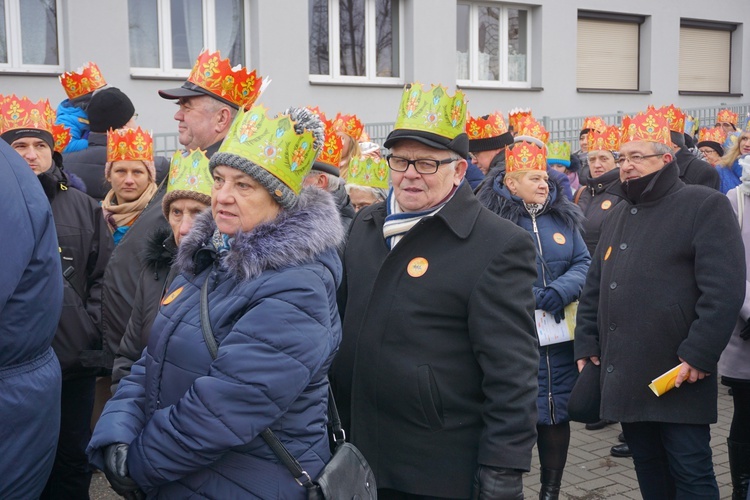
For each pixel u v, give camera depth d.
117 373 2.88
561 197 4.09
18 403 2.31
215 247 2.23
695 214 3.28
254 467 2.03
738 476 3.96
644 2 16.03
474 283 2.49
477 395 2.56
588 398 3.60
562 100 15.03
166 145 9.43
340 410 2.75
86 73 5.55
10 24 9.77
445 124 2.57
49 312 2.40
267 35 11.50
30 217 2.30
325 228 2.15
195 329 2.09
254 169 2.09
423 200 2.61
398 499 2.69
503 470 2.40
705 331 3.17
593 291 3.68
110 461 2.05
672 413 3.27
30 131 3.72
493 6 14.38
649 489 3.55
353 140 4.76
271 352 1.96
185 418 1.92
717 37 17.81
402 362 2.55
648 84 16.39
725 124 10.10
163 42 10.93
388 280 2.62
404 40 13.20
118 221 4.16
